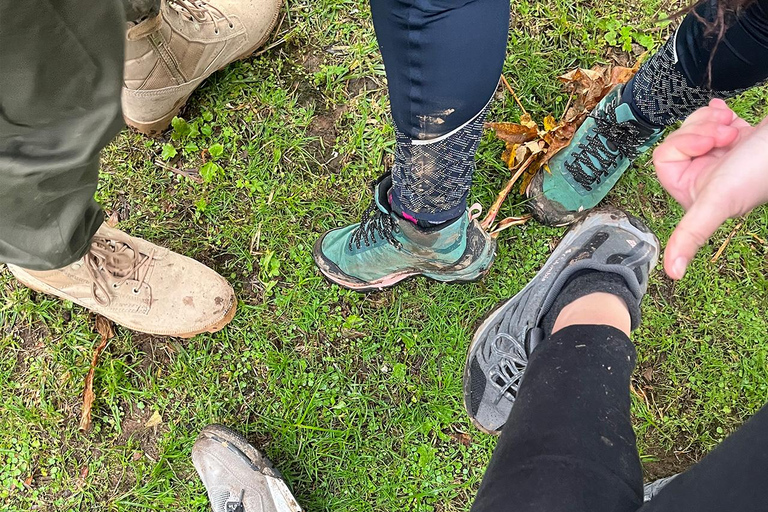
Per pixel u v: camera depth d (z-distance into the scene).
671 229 1.81
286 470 1.74
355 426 1.75
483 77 0.88
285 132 1.86
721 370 1.75
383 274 1.65
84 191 1.00
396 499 1.72
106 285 1.56
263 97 1.87
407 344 1.76
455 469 1.72
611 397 1.04
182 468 1.75
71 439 1.75
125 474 1.74
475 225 1.56
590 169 1.62
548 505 0.85
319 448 1.74
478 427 1.69
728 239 1.79
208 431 1.69
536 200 1.75
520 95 1.85
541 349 1.21
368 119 1.86
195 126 1.84
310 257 1.80
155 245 1.68
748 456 0.71
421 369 1.76
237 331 1.78
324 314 1.78
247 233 1.82
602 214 1.71
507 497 0.90
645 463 1.73
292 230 1.82
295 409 1.75
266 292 1.79
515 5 1.87
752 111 1.82
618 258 1.64
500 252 1.80
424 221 1.21
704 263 1.78
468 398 1.69
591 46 1.86
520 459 0.96
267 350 1.77
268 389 1.76
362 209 1.82
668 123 1.40
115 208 1.83
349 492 1.73
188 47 1.59
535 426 1.00
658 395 1.75
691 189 0.62
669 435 1.74
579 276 1.42
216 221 1.83
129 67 1.49
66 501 1.73
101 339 1.77
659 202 1.82
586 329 1.18
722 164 0.59
